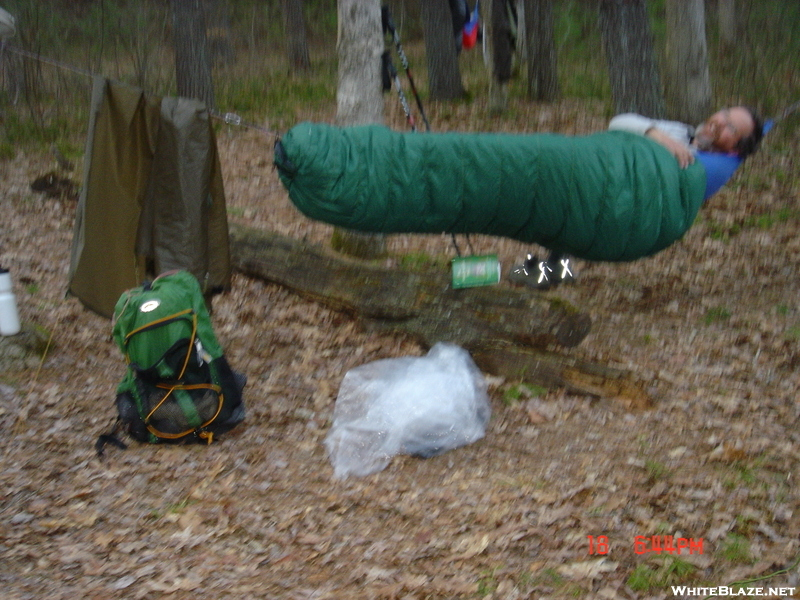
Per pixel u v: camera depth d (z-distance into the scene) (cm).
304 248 692
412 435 481
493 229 498
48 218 893
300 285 673
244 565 386
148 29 1792
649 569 377
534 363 559
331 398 552
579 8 2053
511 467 473
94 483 447
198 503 433
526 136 475
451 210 468
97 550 392
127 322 470
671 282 756
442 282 623
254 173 1100
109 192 507
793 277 748
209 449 488
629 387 543
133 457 475
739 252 812
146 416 477
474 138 465
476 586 369
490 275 521
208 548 398
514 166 462
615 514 421
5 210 905
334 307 658
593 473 460
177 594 361
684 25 1065
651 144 488
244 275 726
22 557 382
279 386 571
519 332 579
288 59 1961
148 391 479
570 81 1625
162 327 469
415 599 362
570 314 580
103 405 534
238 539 406
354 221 464
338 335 640
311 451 491
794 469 456
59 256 793
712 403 543
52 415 516
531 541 402
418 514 429
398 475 466
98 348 617
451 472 469
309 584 372
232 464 472
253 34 2269
